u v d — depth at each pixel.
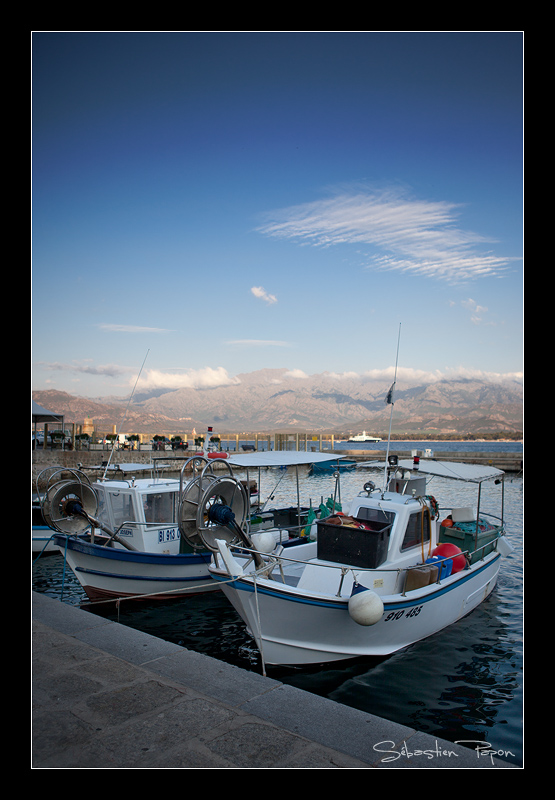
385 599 7.45
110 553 10.12
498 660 8.02
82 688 4.59
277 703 4.41
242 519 8.16
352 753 3.75
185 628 9.62
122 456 35.19
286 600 6.93
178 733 3.93
